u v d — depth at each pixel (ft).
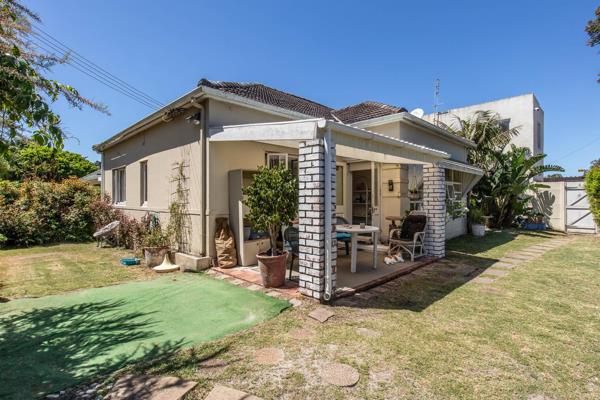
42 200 36.19
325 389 8.07
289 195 16.20
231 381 8.39
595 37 31.27
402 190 29.43
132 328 11.77
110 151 38.55
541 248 29.71
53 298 15.31
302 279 15.17
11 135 9.54
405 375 8.70
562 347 10.31
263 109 23.70
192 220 22.33
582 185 42.24
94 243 34.86
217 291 15.99
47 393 7.86
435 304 14.33
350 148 16.72
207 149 20.94
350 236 23.00
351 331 11.46
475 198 45.91
